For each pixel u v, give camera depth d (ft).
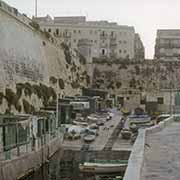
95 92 357.82
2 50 170.91
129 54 499.92
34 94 205.57
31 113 175.63
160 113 305.94
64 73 306.35
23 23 213.87
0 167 91.45
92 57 412.57
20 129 120.26
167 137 87.81
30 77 212.23
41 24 477.36
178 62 402.72
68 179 117.08
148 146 69.87
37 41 242.78
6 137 108.06
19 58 195.83
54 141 161.58
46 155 143.23
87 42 409.90
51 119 168.25
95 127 227.20
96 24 502.79
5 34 178.70
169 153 61.26
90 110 291.79
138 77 393.09
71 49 350.43
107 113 294.46
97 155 158.61
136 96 363.56
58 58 298.97
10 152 107.24
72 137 193.77
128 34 501.56
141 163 42.27
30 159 118.42
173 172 45.03
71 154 162.09
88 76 388.98
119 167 119.03
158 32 536.01
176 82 396.16
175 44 519.19
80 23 509.76
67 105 228.02
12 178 99.76
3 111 153.17
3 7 180.75
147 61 400.47
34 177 121.08
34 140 128.98
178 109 327.88
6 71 170.60
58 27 483.92
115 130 228.84
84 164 122.31
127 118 282.15
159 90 357.61
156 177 42.11
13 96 167.02
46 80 250.37
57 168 133.90
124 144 186.50
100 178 116.57
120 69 395.34
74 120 242.58
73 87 324.19
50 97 242.17
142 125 227.20
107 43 496.64
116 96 368.27
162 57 491.72
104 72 396.16
